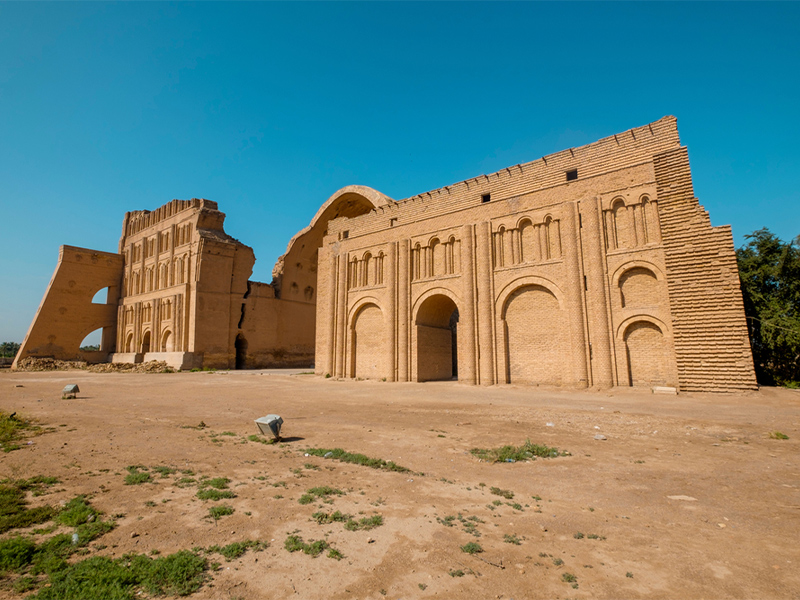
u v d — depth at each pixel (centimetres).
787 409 1469
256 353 5178
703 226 2028
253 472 767
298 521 555
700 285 2003
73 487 672
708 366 1944
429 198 3155
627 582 418
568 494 668
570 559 465
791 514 584
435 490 681
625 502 635
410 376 3038
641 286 2205
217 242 4934
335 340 3547
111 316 6025
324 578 424
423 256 3117
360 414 1472
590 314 2319
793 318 2322
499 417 1388
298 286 5709
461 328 2817
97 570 420
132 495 643
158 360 4825
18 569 427
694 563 455
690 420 1267
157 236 5559
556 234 2516
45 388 2422
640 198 2247
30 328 5347
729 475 756
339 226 3731
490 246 2767
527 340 2564
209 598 386
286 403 1780
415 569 443
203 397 2000
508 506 618
